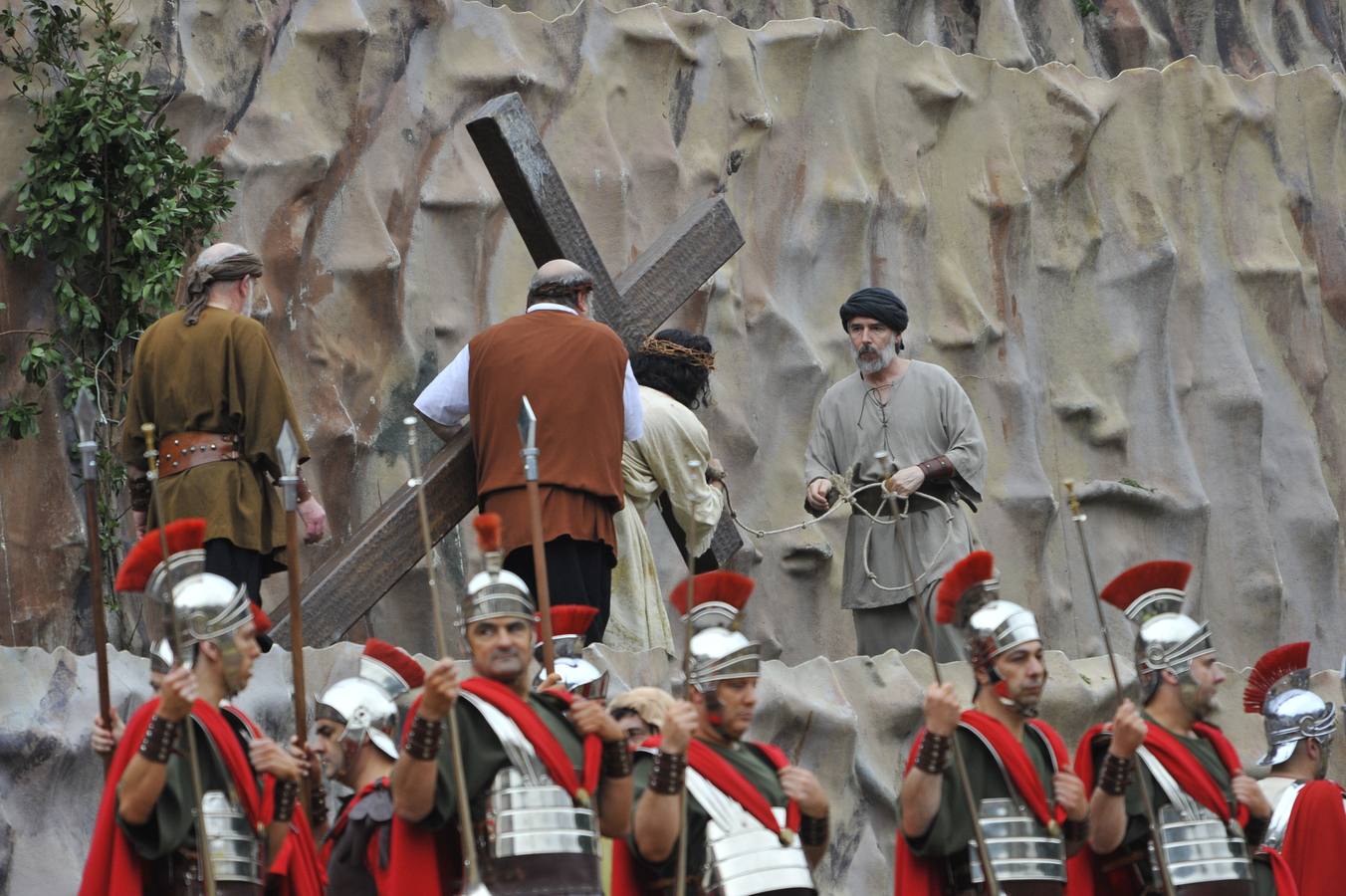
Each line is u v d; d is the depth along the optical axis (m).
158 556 15.54
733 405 30.88
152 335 20.69
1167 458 34.97
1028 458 33.47
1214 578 35.28
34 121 24.94
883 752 23.14
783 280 32.03
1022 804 17.00
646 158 30.84
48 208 24.36
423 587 27.56
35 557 24.31
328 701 17.02
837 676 23.16
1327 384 37.62
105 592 24.72
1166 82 36.66
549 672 17.20
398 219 28.52
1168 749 18.05
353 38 28.19
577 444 21.94
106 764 15.23
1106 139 35.78
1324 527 36.38
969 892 16.86
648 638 25.08
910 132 33.72
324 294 27.56
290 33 27.91
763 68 32.47
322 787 16.84
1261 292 36.75
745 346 31.28
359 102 28.38
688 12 32.72
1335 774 26.31
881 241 33.09
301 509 20.95
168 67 26.19
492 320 29.38
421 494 16.52
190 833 14.69
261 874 15.02
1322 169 38.19
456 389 23.22
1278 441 36.59
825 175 32.66
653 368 25.64
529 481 17.59
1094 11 39.00
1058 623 33.03
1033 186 34.88
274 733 19.50
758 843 15.97
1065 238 35.09
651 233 30.72
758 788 16.23
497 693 15.30
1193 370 35.84
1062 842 17.08
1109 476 34.53
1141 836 17.80
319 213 27.72
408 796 14.71
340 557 22.48
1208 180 36.66
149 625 25.25
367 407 27.78
